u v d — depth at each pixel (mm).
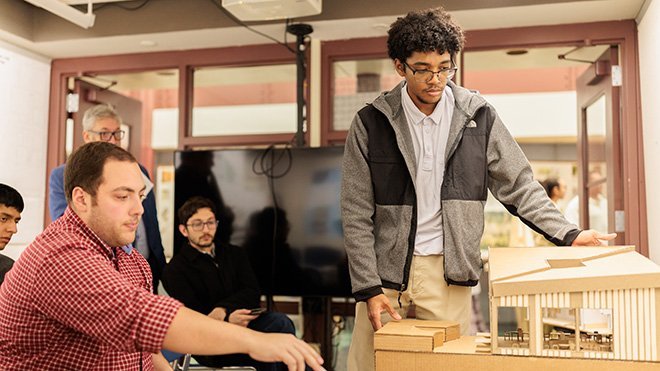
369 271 1919
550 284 1382
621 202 3377
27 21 3719
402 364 1509
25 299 1376
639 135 3289
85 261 1343
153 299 1285
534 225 1945
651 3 2875
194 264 3293
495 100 6062
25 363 1430
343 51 3730
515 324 5508
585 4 3145
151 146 6559
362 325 2012
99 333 1290
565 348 1413
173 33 3619
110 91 4434
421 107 2004
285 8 2979
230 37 3713
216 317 3105
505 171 2006
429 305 1984
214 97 5945
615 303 1353
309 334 3727
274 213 3568
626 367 1345
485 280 5527
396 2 3330
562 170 6270
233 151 3660
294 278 3518
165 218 6508
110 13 3678
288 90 5672
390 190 1999
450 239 1956
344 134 3727
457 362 1466
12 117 3748
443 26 1860
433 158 2004
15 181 3771
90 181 1477
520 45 3496
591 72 3680
